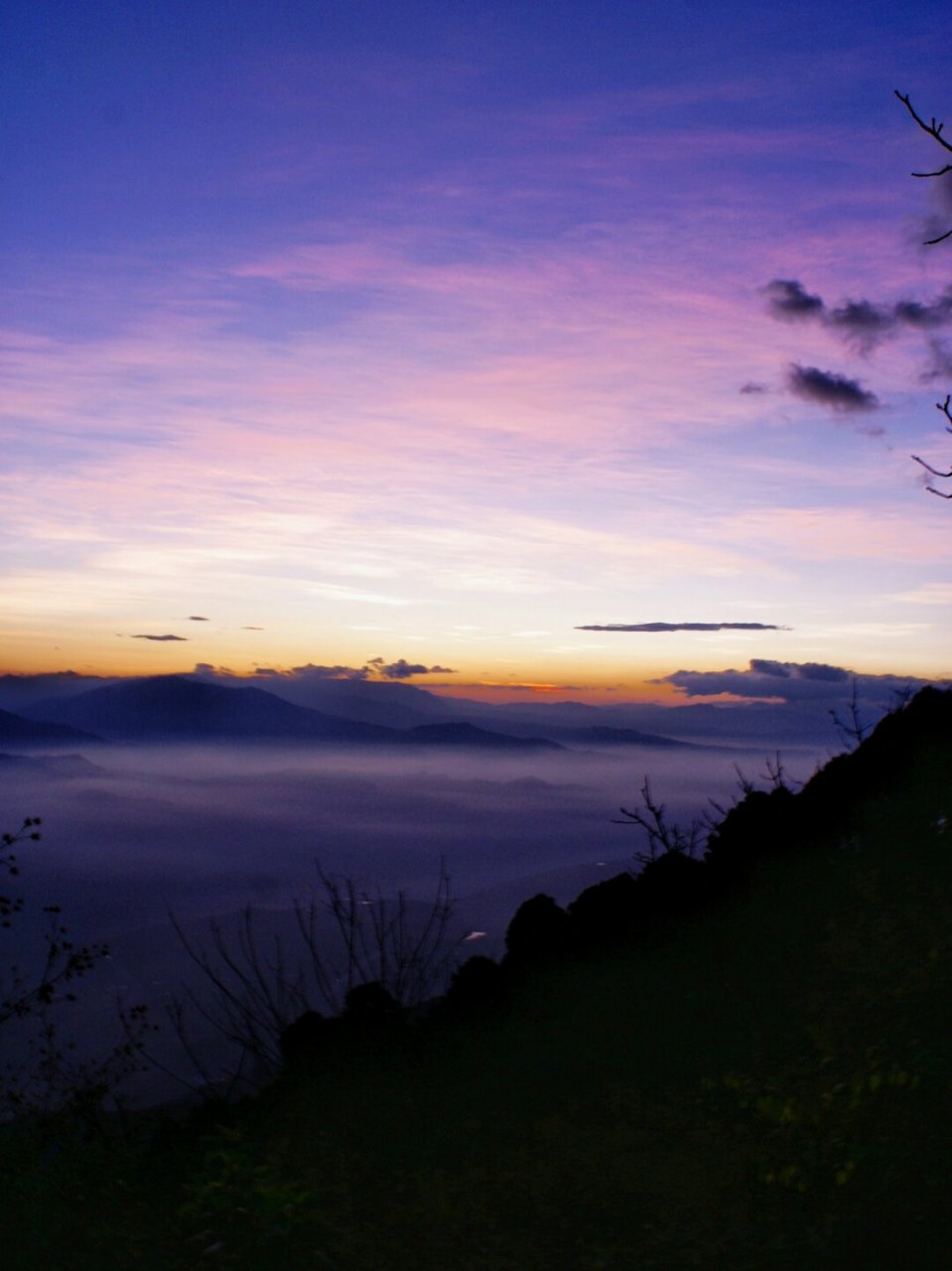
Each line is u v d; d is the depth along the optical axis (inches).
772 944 339.0
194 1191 245.0
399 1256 215.6
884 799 391.5
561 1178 243.4
